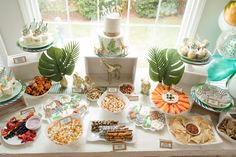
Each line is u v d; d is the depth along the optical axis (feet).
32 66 5.26
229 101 4.67
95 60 5.32
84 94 5.38
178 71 5.00
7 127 4.48
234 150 4.49
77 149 4.22
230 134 4.58
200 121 4.79
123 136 4.42
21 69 5.21
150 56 5.21
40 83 5.12
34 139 4.31
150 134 4.58
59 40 6.10
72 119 4.58
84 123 4.70
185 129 4.55
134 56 5.02
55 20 5.79
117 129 4.53
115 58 5.05
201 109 5.17
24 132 4.42
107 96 5.15
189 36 5.65
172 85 5.38
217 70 4.93
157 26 5.97
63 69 5.26
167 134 4.60
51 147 4.23
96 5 5.54
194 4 5.13
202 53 4.82
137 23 5.90
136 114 4.92
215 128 4.77
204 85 5.07
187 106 4.81
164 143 4.39
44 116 4.74
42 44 4.88
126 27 5.98
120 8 4.87
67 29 5.98
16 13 5.09
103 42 4.78
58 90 5.46
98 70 5.68
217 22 5.34
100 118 4.85
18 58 5.07
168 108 4.75
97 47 5.08
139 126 4.72
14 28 5.35
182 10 5.62
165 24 5.92
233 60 4.68
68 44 5.18
